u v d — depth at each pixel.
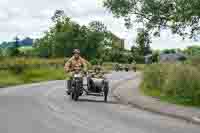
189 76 21.06
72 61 21.80
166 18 28.33
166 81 23.12
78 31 108.94
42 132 11.14
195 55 23.75
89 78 21.19
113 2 28.88
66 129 11.67
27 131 11.28
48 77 49.69
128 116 15.09
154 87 26.78
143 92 26.22
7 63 47.62
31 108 16.72
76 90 20.56
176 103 19.48
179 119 14.67
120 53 118.44
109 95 25.09
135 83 36.19
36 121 13.15
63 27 109.62
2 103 18.64
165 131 11.88
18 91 26.72
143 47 30.31
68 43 106.88
